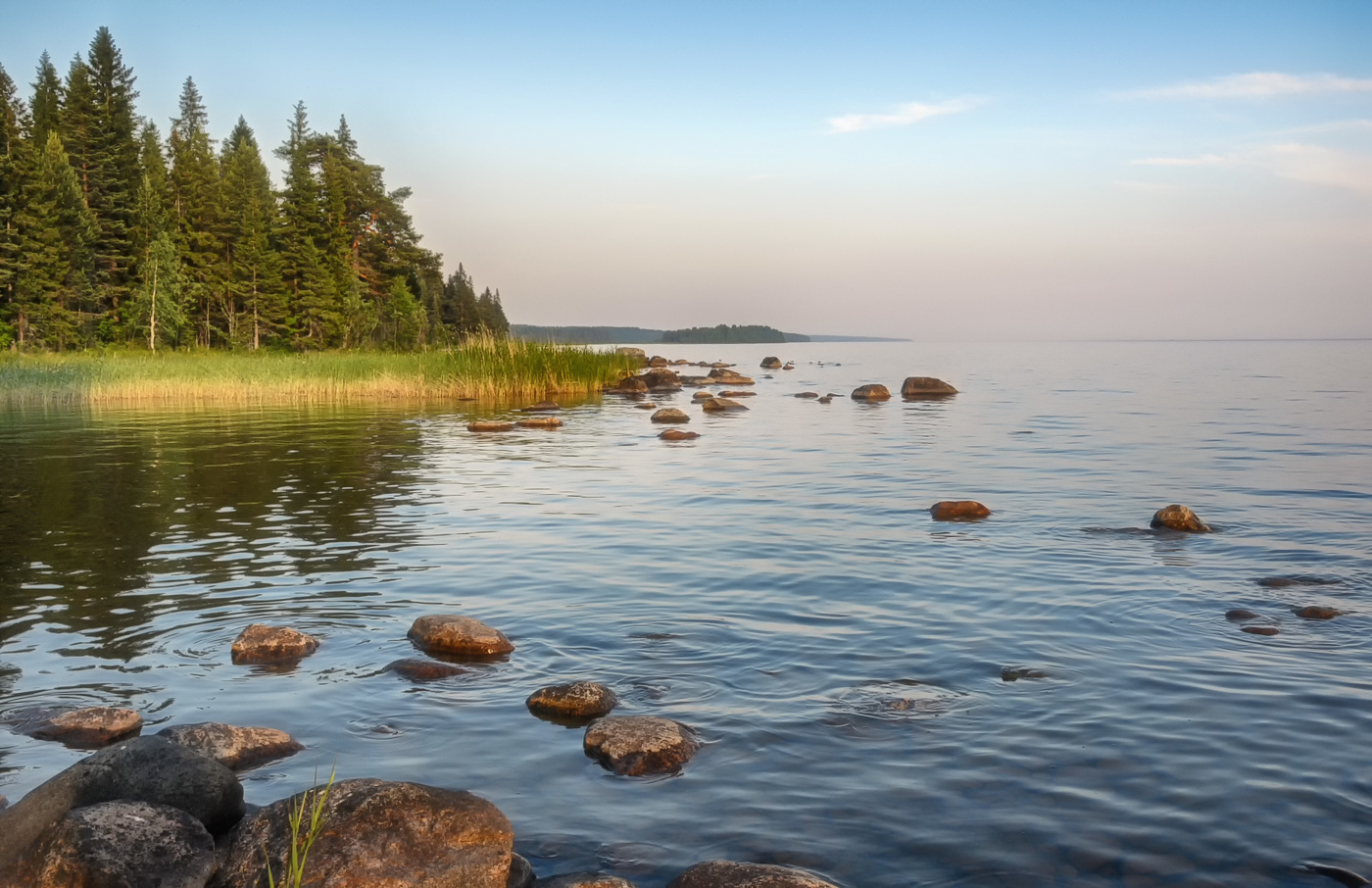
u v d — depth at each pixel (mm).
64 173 61625
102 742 5543
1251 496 13750
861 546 10750
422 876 3920
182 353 66562
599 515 12828
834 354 115500
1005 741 5469
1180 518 11391
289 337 73250
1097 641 7270
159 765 4562
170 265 64688
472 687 6441
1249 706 5945
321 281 71562
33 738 5594
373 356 54688
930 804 4758
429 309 82375
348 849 3988
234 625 7828
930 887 4047
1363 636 7320
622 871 4199
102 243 67125
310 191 73812
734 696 6215
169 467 17188
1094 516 12414
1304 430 22453
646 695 6246
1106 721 5730
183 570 9672
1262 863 4191
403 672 6695
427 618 7461
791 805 4766
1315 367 62500
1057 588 8812
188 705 6133
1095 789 4887
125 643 7383
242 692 6359
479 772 5164
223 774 4641
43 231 59375
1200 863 4199
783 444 21047
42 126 69875
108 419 27031
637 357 61219
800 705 6047
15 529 11672
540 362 39125
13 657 7066
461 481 15766
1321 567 9547
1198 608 8125
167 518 12469
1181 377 48469
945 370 59781
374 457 18781
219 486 15039
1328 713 5824
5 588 8961
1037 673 6559
